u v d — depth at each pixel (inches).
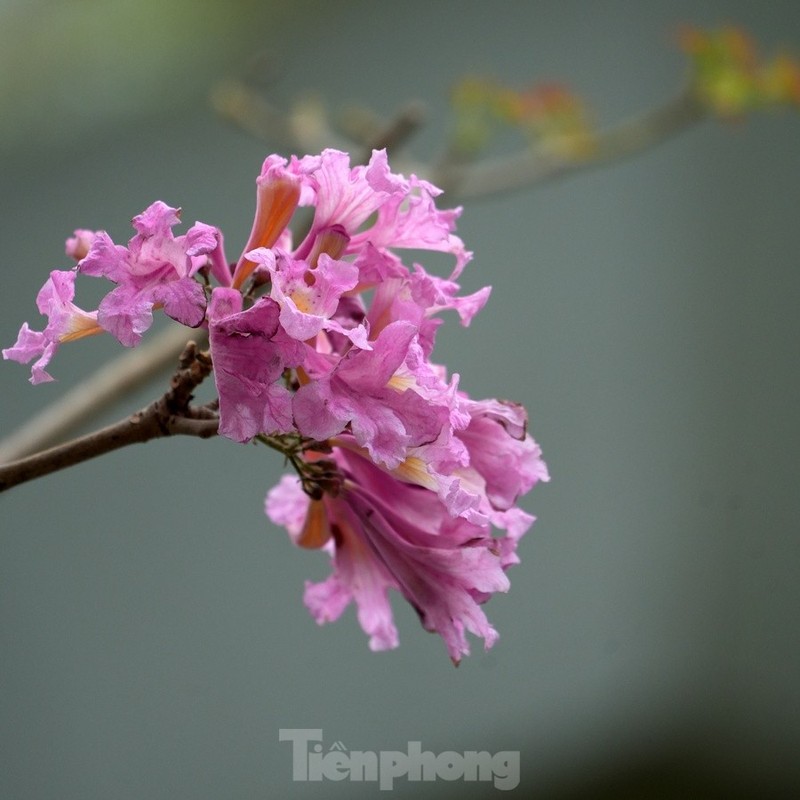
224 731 137.0
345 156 59.1
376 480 60.6
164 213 57.7
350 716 138.2
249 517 141.9
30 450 81.0
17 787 133.2
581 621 145.9
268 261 57.7
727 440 152.1
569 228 150.8
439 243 60.0
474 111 105.5
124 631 138.2
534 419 146.0
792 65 99.7
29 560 138.5
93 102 150.7
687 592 149.3
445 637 59.8
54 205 147.6
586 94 151.9
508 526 60.6
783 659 147.7
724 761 145.1
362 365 58.2
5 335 143.3
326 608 62.0
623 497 148.8
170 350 83.9
